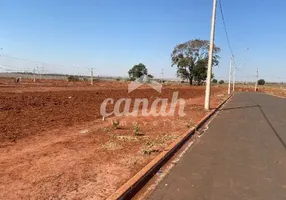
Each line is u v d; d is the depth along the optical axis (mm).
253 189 5855
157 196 5406
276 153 8891
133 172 6258
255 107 26141
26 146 7965
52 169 6176
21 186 5254
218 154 8594
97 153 7527
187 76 95125
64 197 4898
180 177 6469
